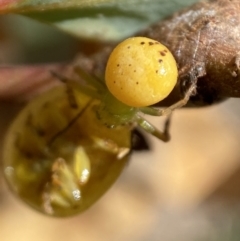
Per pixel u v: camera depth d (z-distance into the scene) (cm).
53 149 5
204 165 8
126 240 8
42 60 7
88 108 5
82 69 5
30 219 8
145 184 8
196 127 8
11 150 5
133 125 5
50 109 5
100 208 8
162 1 5
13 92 5
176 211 8
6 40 7
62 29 5
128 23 5
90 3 5
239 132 8
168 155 8
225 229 8
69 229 8
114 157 5
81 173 5
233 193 8
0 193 8
